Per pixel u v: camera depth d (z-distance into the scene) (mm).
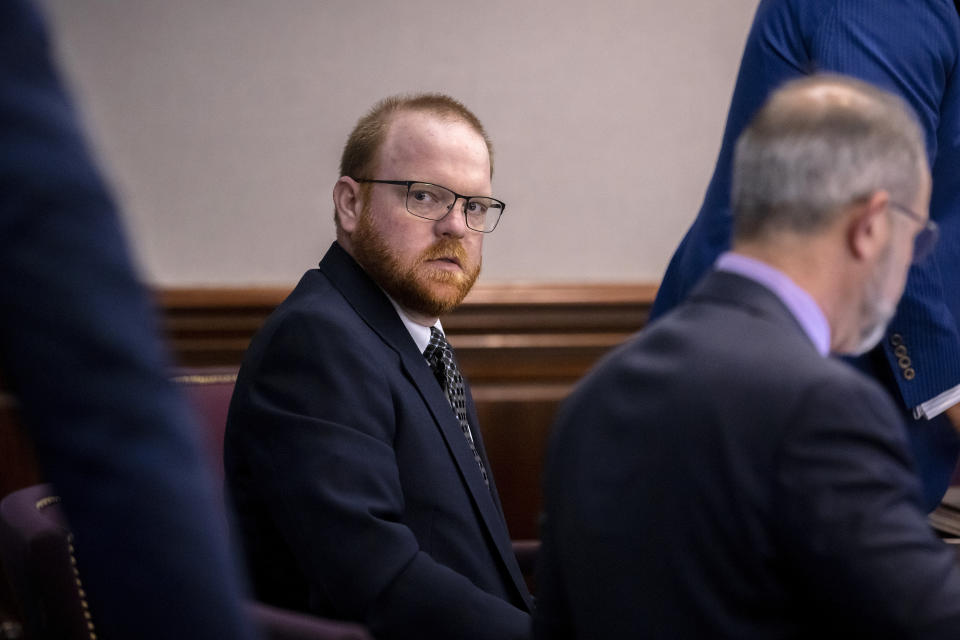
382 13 13391
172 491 1997
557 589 4668
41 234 1919
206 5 13227
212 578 2025
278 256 13477
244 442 7195
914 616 3766
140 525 1964
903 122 4484
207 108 13312
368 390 7133
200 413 8719
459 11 13461
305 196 13461
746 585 4004
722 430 4090
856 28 6809
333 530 6723
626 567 4207
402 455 7285
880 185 4371
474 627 6688
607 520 4293
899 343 6789
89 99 13172
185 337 13141
